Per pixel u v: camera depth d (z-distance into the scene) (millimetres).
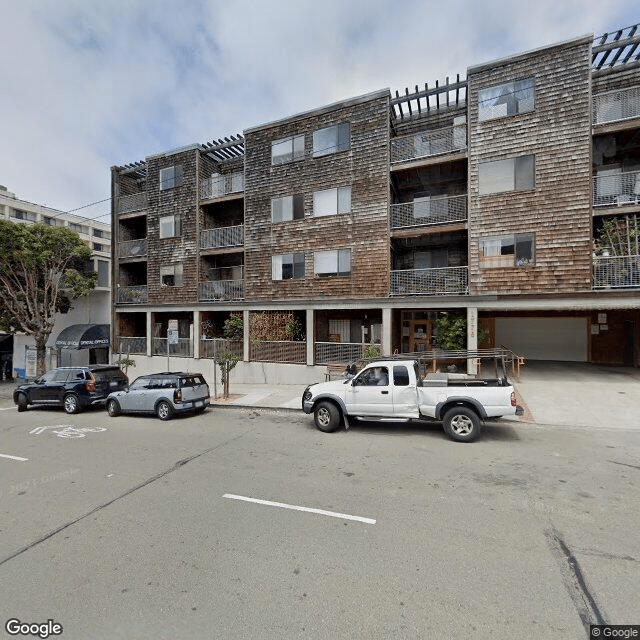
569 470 6094
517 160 13820
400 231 15781
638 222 12789
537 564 3650
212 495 5418
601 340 18047
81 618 3074
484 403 7711
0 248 17797
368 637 2799
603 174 14305
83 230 53969
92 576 3623
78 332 22828
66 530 4520
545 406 10367
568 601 3145
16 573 3707
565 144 13188
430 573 3551
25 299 20625
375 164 16188
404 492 5367
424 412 8156
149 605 3205
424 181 17609
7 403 16297
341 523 4535
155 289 21812
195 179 20812
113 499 5375
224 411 11859
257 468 6488
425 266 18641
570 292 13039
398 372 8453
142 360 21938
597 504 4895
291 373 17250
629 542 4012
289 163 17953
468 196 14500
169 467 6672
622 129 12594
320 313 20297
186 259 20953
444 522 4500
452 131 15492
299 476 6070
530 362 18453
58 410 13422
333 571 3615
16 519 4840
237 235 19922
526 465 6348
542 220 13469
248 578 3535
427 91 15344
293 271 17797
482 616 2990
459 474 5992
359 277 16438
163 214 21719
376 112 16172
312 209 17438
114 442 8508
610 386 12578
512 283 13852
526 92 13727
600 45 13164
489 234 14188
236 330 19547
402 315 19172
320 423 8945
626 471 6039
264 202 18531
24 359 24578
